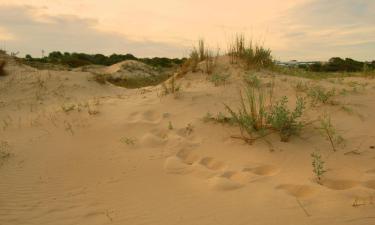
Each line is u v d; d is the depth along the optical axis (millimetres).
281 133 5168
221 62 9406
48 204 3885
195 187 4043
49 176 4633
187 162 4914
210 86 7992
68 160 5133
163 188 4090
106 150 5414
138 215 3523
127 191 4086
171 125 6023
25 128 6840
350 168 4180
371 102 6699
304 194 3719
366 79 9891
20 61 13492
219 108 6738
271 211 3344
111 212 3627
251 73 8516
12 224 3484
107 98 8797
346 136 5129
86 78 11969
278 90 7398
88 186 4285
